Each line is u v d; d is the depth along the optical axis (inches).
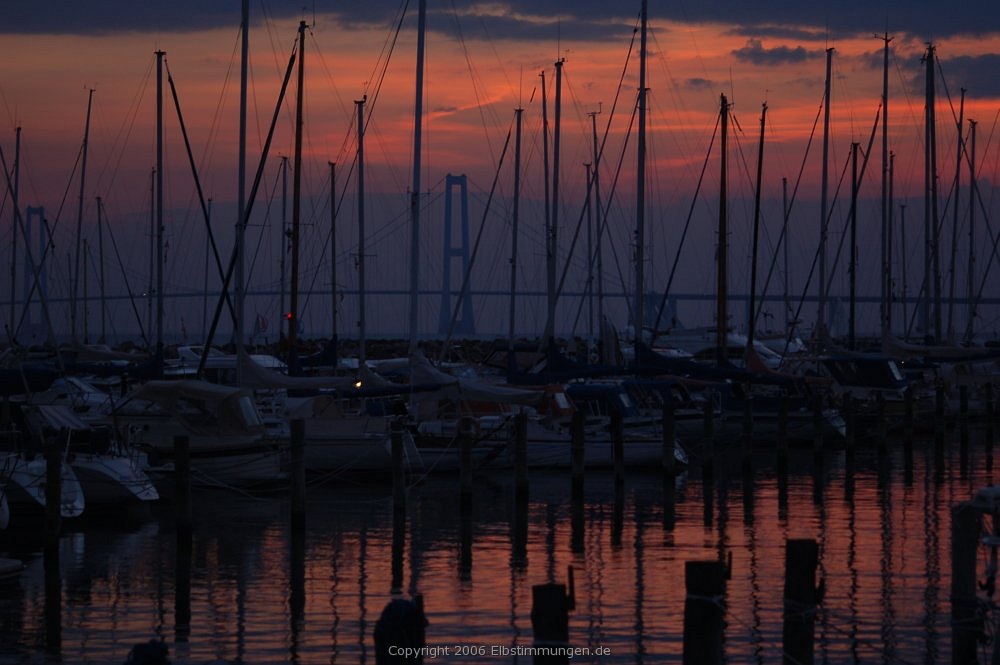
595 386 2102.6
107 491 1513.3
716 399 2378.2
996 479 1941.4
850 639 942.4
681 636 948.6
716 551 1299.2
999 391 2960.1
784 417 1883.6
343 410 2016.5
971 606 783.1
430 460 1895.9
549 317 2674.7
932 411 2662.4
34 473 1446.9
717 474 2011.6
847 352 3036.4
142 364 2266.2
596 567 1218.0
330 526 1477.6
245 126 1982.0
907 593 1088.8
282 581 1163.9
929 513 1565.0
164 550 1328.7
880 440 2084.2
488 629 977.5
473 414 2038.6
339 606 1061.8
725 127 2765.7
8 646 943.7
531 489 1804.9
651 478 1934.1
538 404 1883.6
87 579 1179.9
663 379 2315.5
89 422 1722.4
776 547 1320.1
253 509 1619.1
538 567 1221.7
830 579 1146.0
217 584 1152.8
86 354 2999.5
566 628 640.4
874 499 1701.5
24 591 1129.4
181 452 1283.2
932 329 4018.2
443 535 1411.2
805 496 1734.7
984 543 785.6
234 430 1635.1
